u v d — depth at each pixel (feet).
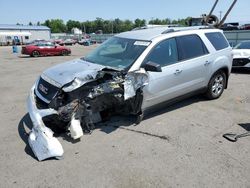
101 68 15.71
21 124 17.39
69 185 10.93
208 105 20.80
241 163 12.46
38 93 15.57
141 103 15.89
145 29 20.43
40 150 12.89
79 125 14.55
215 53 20.77
